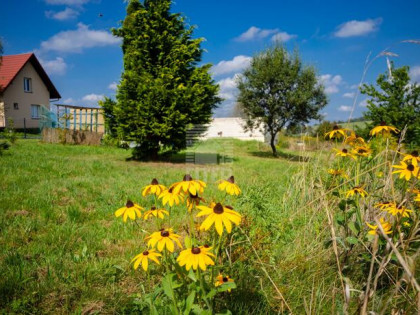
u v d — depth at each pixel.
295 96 19.11
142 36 13.37
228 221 1.56
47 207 4.97
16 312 2.35
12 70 27.28
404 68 9.85
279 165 12.05
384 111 9.79
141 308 2.19
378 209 2.84
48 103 32.06
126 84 12.46
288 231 3.60
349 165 3.70
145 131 12.43
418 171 2.14
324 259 2.82
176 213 4.85
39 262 3.15
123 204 5.38
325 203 2.70
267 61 20.45
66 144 17.05
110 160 12.17
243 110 21.70
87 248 3.52
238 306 2.24
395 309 1.91
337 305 2.18
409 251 2.29
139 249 3.52
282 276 2.64
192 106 13.02
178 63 13.25
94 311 2.40
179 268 1.83
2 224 4.08
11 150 11.80
